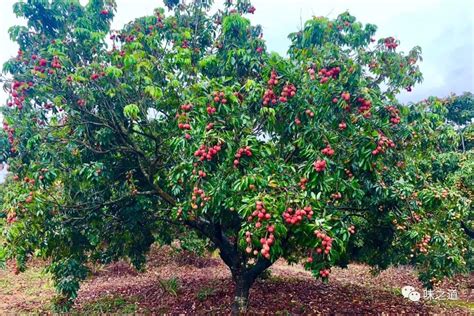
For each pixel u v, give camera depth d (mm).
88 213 6129
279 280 9844
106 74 5332
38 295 9266
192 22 6984
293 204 3984
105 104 5770
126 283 10500
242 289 6434
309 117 4848
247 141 4320
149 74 5574
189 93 5090
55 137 5691
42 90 5508
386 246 7004
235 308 6301
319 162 4230
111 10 6555
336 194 4898
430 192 5176
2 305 8344
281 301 7676
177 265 13039
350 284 10172
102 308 7680
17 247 4809
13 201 4789
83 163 5863
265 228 3721
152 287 9492
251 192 4086
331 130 5000
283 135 5227
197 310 7172
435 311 7688
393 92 6652
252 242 3848
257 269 6355
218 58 6188
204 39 6812
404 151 5918
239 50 5656
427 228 5430
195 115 4688
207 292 8242
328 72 5332
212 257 13930
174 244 14102
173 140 4664
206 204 4402
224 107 4508
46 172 5184
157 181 6262
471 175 7695
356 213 6348
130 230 6836
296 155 5238
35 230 4977
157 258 13484
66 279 5961
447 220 5918
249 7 6934
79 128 5730
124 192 6301
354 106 5215
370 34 6465
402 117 5703
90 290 9719
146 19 6727
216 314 6824
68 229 5918
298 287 9133
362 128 4969
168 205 6867
